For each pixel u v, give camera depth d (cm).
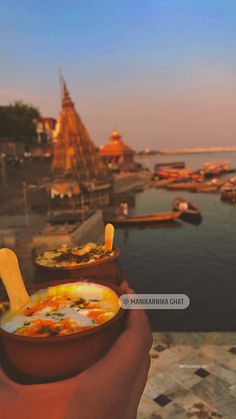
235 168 11800
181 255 2633
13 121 8494
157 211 4828
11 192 4794
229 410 634
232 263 2359
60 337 124
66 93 5284
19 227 2802
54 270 215
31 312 160
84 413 115
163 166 12650
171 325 1486
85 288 181
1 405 114
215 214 4238
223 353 816
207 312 1614
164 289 1991
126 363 129
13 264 172
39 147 9900
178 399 669
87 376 122
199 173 9256
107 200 5322
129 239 3244
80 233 2473
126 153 10494
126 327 151
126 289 199
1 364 134
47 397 116
